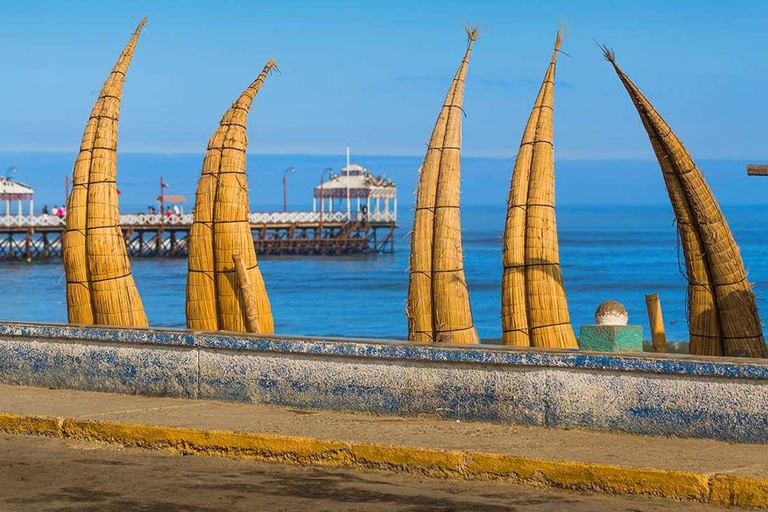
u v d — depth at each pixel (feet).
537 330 65.36
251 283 68.28
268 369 46.75
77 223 69.77
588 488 36.11
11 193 418.51
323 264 421.18
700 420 38.88
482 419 42.52
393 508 34.37
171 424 43.34
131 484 37.73
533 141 67.26
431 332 67.77
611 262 429.38
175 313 252.62
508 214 66.74
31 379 52.75
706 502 34.53
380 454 39.24
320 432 41.45
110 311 69.31
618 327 44.21
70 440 44.70
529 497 35.65
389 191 485.15
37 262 415.64
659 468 35.42
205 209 68.39
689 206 61.77
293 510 34.27
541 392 41.47
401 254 480.23
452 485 37.27
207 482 37.93
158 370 49.52
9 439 45.11
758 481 33.88
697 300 62.34
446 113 69.05
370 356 44.47
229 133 68.74
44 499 35.78
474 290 312.09
